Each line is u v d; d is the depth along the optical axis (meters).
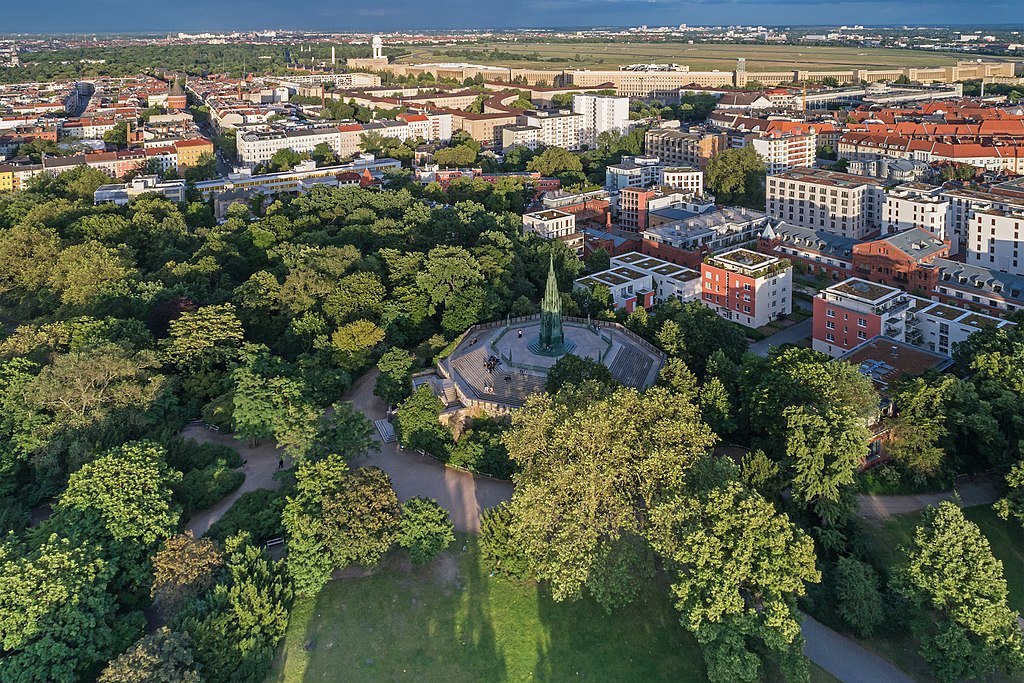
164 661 140.00
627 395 179.62
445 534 179.12
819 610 167.12
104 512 174.00
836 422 182.50
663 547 156.50
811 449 180.75
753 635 146.88
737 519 149.75
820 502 181.62
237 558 163.88
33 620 146.62
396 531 178.12
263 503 191.38
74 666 146.62
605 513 167.12
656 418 179.50
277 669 155.62
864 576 162.62
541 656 159.62
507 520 175.25
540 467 174.38
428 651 160.62
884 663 156.00
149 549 174.38
